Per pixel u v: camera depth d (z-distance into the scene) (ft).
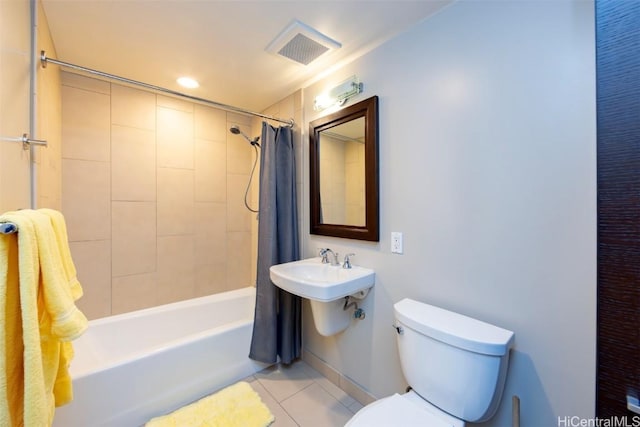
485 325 3.63
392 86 4.95
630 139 2.27
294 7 4.18
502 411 3.66
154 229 7.36
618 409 2.33
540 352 3.35
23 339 2.13
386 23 4.58
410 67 4.67
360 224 5.53
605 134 2.39
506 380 3.62
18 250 2.18
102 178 6.59
